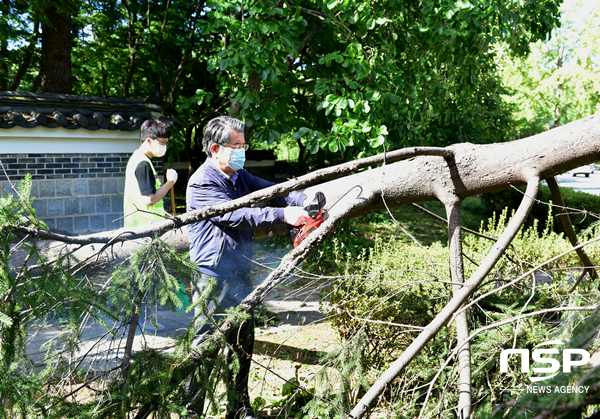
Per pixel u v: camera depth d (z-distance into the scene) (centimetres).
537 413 105
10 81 1370
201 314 214
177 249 310
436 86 619
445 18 539
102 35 1195
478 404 214
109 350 219
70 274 194
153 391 202
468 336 197
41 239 195
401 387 255
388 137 555
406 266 340
